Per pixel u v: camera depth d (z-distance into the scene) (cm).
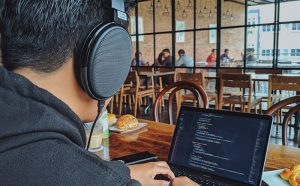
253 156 95
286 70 550
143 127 164
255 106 450
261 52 593
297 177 92
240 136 100
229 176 97
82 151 36
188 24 716
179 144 114
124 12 46
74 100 41
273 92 483
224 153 102
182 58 718
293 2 538
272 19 569
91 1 39
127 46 47
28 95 35
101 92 44
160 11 756
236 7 623
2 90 34
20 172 32
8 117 33
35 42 37
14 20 36
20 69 38
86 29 40
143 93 560
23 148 33
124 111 589
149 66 760
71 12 37
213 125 109
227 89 528
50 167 33
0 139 33
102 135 134
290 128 399
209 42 677
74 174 34
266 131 95
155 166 98
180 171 107
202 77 459
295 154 119
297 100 149
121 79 47
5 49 37
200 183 98
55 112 36
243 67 601
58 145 34
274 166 108
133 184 37
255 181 92
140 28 789
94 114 46
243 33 614
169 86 214
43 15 36
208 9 684
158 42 770
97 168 35
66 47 38
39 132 34
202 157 106
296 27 544
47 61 37
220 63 656
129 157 116
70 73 40
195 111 116
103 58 42
